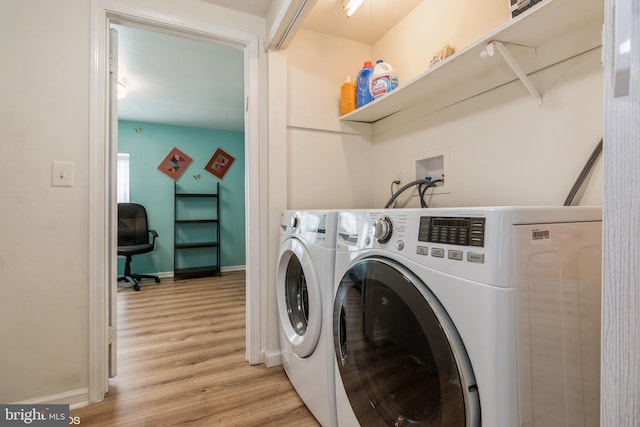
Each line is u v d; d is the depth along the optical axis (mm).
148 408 1402
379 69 1800
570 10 942
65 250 1427
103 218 1499
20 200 1360
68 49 1441
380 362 900
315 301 1225
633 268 339
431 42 1719
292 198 1925
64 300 1423
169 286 3797
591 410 711
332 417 1137
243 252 4969
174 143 4543
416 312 737
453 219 682
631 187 338
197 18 1710
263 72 1866
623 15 328
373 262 902
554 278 658
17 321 1351
